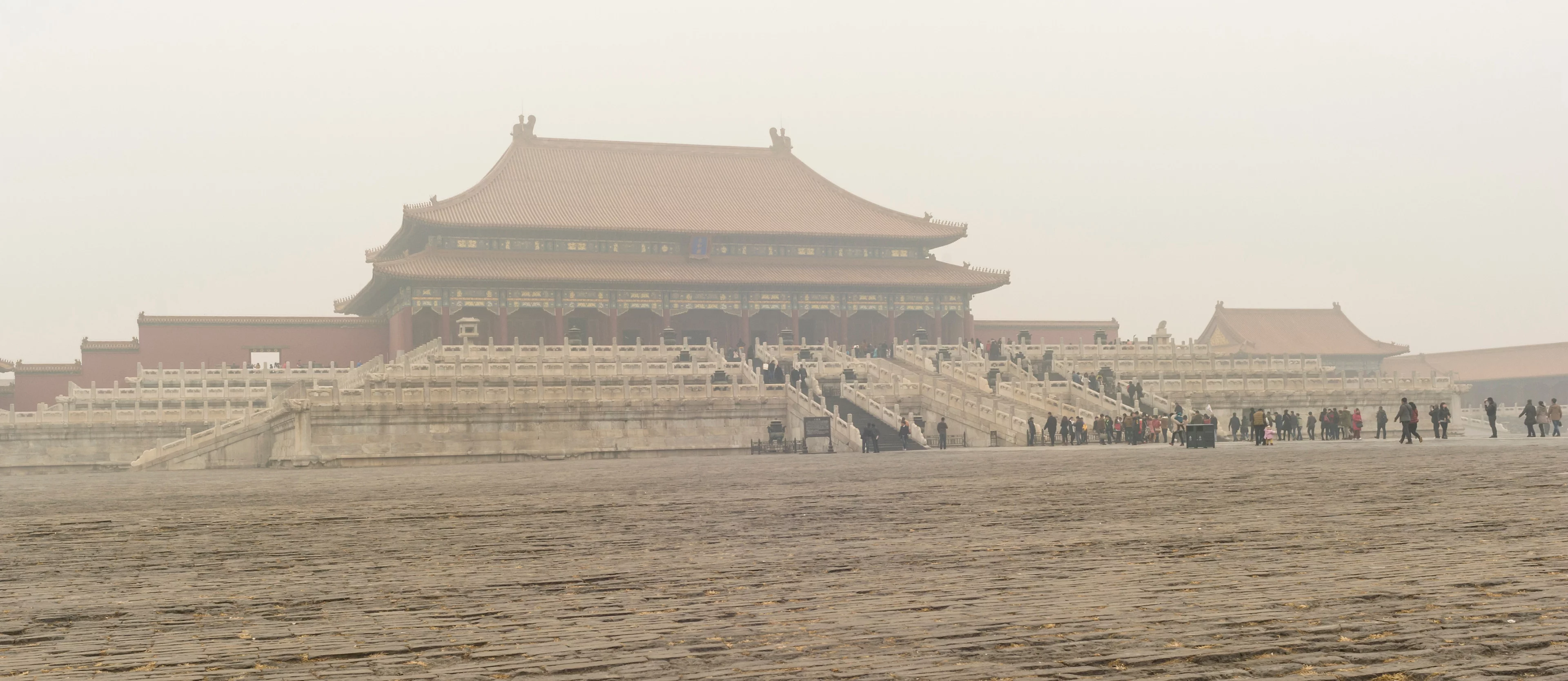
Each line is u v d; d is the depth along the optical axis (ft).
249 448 256.32
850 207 492.54
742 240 458.50
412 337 410.93
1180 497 78.89
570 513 82.12
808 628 31.94
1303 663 25.48
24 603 42.63
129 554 61.52
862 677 25.48
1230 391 291.58
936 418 252.83
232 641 32.76
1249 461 134.72
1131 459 150.30
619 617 35.09
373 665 28.53
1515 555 42.11
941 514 71.56
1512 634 27.73
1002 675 25.25
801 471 143.13
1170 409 275.39
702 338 456.04
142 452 270.26
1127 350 335.26
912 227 479.00
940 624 31.86
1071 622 31.48
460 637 32.30
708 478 132.46
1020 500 80.89
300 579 47.85
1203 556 45.55
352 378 291.99
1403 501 69.36
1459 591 34.32
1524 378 539.70
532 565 50.24
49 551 64.59
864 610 34.88
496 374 282.56
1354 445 187.32
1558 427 219.20
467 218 426.10
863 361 294.05
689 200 474.49
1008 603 35.12
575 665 27.68
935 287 460.14
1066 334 499.92
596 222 439.22
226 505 106.93
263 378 325.42
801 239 464.65
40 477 233.76
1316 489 82.38
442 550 58.59
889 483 107.86
